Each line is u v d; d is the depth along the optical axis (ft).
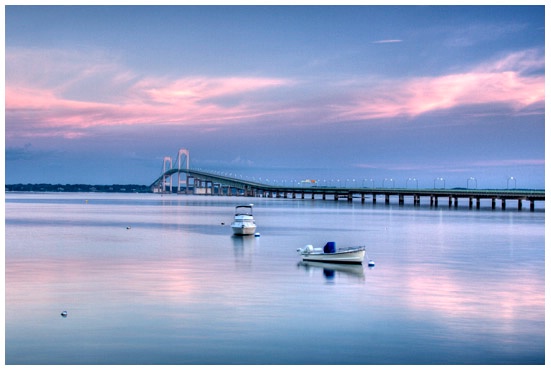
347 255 189.06
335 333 110.11
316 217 473.26
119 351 100.63
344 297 137.90
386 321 117.60
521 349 102.17
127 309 125.49
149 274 167.43
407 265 187.93
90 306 127.85
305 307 128.06
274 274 168.66
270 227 358.02
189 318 118.93
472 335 109.19
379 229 341.62
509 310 126.31
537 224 384.06
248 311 124.26
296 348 102.37
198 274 167.94
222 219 430.61
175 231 316.40
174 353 99.81
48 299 134.00
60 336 107.76
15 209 603.67
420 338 107.55
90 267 180.04
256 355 99.09
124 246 239.30
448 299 136.26
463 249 234.58
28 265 183.52
